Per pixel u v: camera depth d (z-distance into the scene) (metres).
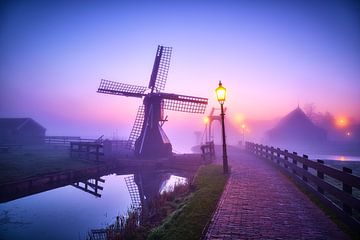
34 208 12.84
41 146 45.78
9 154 30.69
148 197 14.78
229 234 5.60
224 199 8.43
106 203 13.78
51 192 16.53
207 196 8.91
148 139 28.70
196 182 11.83
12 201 14.24
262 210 7.23
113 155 31.25
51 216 11.55
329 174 7.36
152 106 29.36
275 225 6.07
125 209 12.60
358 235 5.45
